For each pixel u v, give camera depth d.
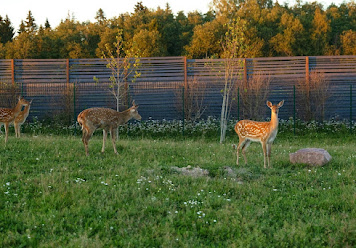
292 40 38.38
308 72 22.47
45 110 21.64
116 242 5.79
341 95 22.08
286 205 7.44
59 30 52.94
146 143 13.89
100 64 22.84
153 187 8.01
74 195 7.35
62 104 21.44
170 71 22.70
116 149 11.93
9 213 6.53
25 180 8.21
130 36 43.53
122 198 7.31
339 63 22.59
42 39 41.78
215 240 6.05
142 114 21.98
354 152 12.80
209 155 11.84
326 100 21.86
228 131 20.56
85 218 6.54
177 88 21.86
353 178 9.12
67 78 22.70
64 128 20.53
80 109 21.67
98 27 49.56
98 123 11.42
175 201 7.41
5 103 21.34
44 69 22.69
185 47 40.50
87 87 21.66
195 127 20.92
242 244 5.82
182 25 49.94
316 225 6.50
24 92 21.61
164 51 39.47
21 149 11.26
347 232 6.18
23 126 20.59
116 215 6.67
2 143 12.06
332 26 45.94
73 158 10.62
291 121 21.16
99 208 6.87
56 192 7.49
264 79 22.08
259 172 9.72
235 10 48.03
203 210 6.97
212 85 22.11
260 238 6.02
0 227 6.14
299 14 50.03
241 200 7.65
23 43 40.47
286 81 22.11
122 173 8.98
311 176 9.30
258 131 10.36
